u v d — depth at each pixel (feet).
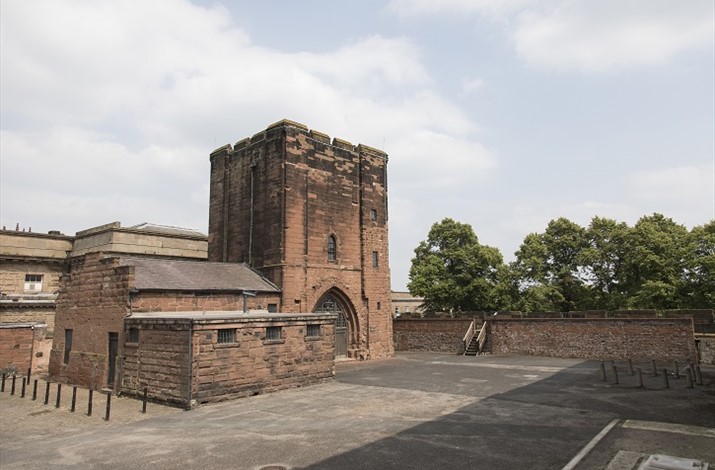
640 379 65.00
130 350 65.57
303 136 107.24
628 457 33.68
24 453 39.65
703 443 36.81
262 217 105.70
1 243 124.26
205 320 58.13
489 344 122.42
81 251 135.13
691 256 124.16
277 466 33.94
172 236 136.26
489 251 156.25
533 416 47.83
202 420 49.44
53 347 84.23
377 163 125.18
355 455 36.01
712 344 90.27
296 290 100.99
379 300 119.85
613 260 144.56
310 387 69.56
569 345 106.52
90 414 53.88
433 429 43.27
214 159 121.90
